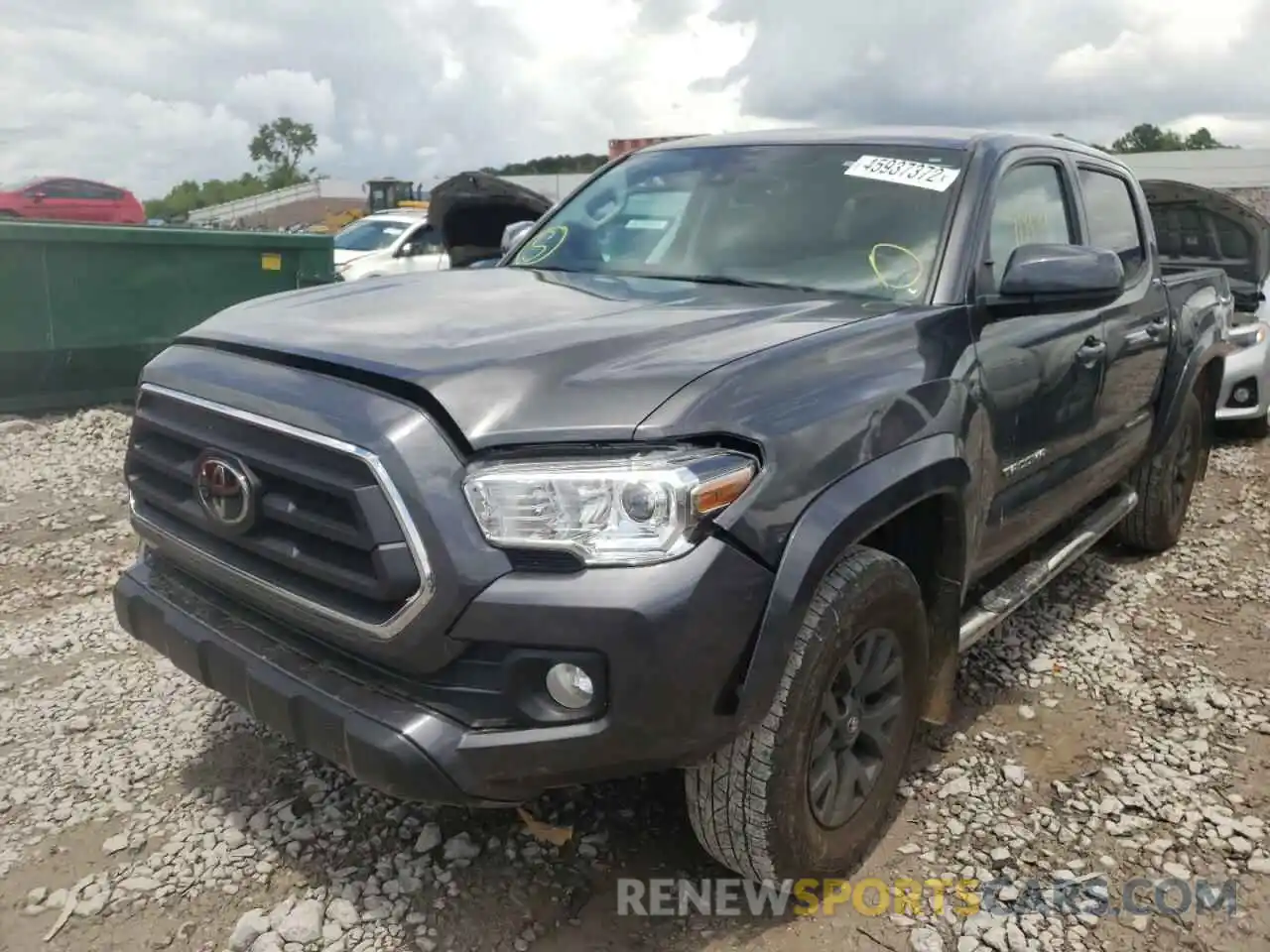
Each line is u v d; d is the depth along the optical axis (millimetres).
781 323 2736
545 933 2594
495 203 12359
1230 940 2627
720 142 4023
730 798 2461
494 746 2189
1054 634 4449
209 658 2576
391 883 2729
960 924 2660
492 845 2904
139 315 8484
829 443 2420
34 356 8016
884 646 2758
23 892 2676
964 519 2916
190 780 3162
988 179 3420
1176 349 4941
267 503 2414
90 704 3615
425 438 2193
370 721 2242
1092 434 4039
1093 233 4273
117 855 2820
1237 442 8438
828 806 2670
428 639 2184
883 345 2752
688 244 3604
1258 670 4156
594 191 4133
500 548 2156
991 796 3219
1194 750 3514
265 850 2852
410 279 3459
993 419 3105
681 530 2162
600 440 2172
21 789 3096
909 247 3246
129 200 26781
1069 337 3639
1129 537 5406
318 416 2301
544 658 2152
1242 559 5516
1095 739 3582
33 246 7867
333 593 2350
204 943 2523
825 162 3652
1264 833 3053
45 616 4402
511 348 2387
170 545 2766
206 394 2576
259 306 3051
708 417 2236
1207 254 8516
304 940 2516
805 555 2307
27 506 5887
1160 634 4512
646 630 2111
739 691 2268
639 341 2492
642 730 2164
